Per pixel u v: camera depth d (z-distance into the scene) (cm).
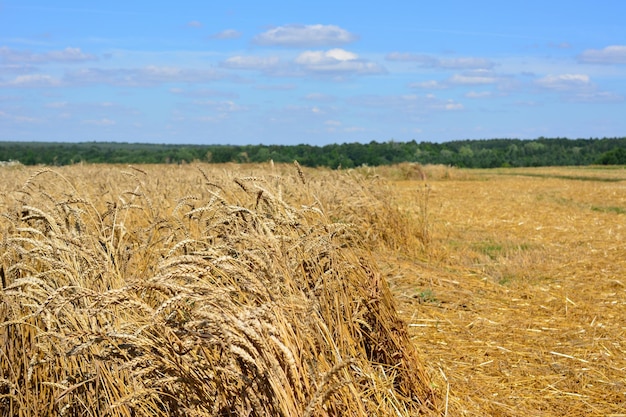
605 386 592
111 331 380
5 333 461
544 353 670
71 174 1353
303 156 4656
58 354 422
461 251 1201
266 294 371
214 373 365
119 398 405
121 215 674
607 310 820
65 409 411
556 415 541
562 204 2117
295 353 353
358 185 1286
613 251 1193
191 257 357
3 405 452
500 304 850
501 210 1906
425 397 529
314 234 505
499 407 548
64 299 382
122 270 484
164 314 407
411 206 1808
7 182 1198
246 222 474
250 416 356
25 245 532
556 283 954
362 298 552
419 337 711
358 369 466
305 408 320
